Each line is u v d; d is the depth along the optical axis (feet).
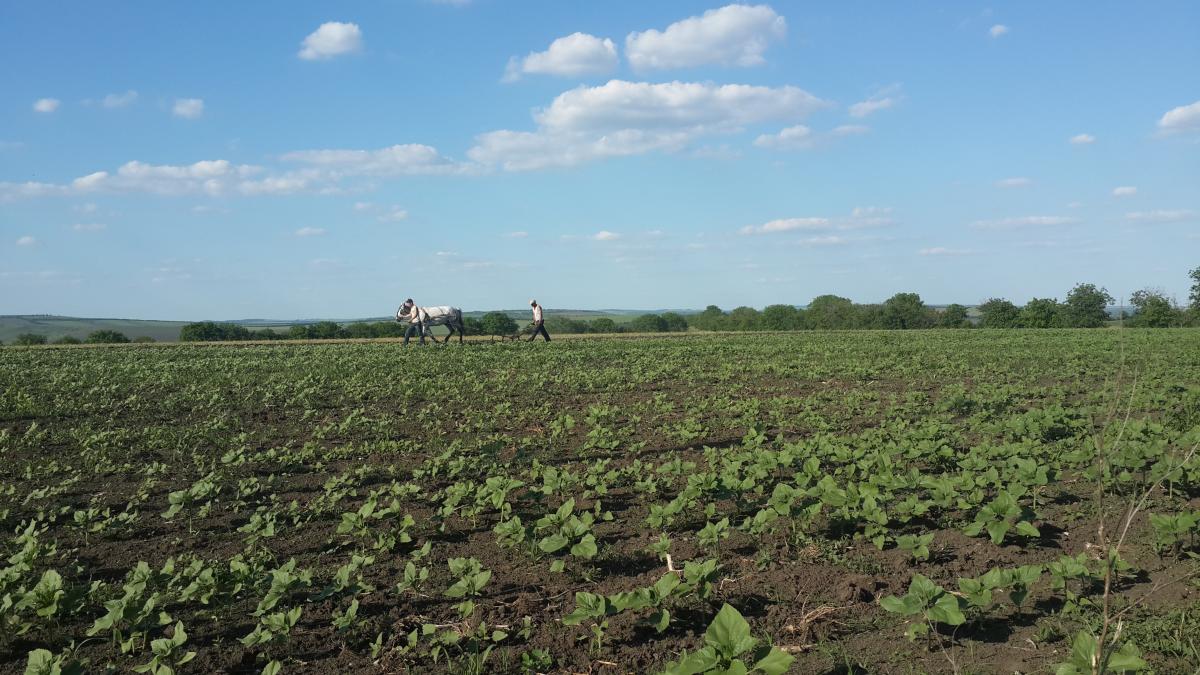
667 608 20.39
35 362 85.40
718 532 24.11
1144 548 23.85
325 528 27.94
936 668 17.13
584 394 61.52
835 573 22.65
